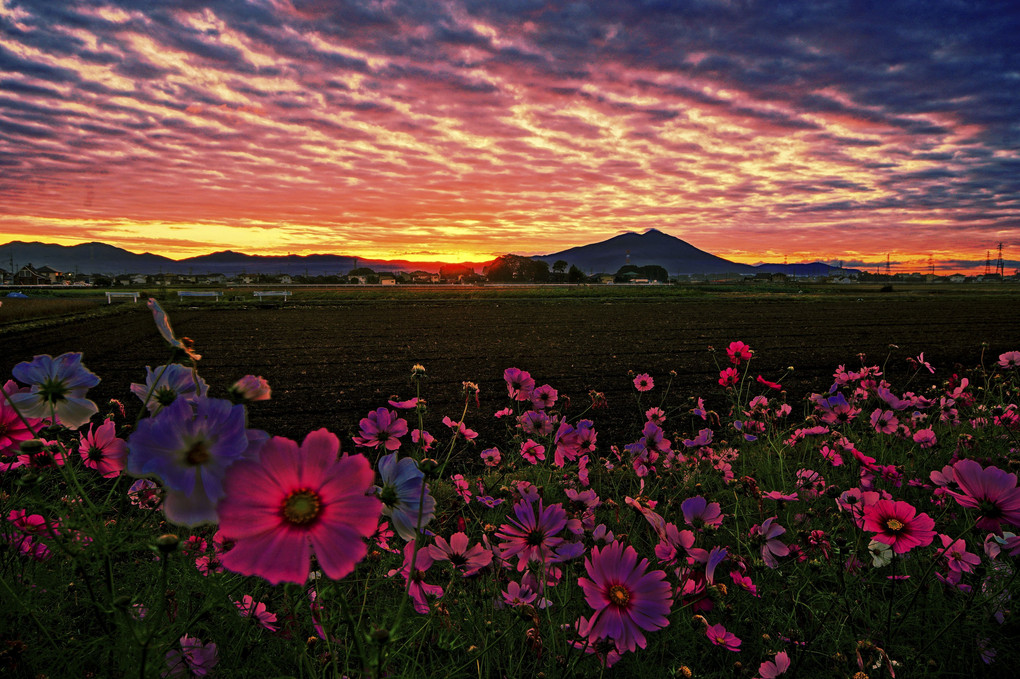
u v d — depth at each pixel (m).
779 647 1.36
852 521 1.49
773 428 3.32
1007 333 15.16
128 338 13.32
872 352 11.22
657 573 0.92
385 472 0.77
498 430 4.99
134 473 0.55
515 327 16.95
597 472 2.87
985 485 1.06
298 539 0.53
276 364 9.61
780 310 25.67
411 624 1.12
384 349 11.65
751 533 1.53
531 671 1.25
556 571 1.27
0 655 0.91
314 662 1.04
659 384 7.70
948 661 1.35
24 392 0.88
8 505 1.08
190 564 1.12
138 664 0.77
